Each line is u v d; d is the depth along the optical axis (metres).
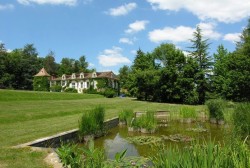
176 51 50.41
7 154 9.16
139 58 57.28
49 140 11.77
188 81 47.94
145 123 17.77
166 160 4.52
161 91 50.47
